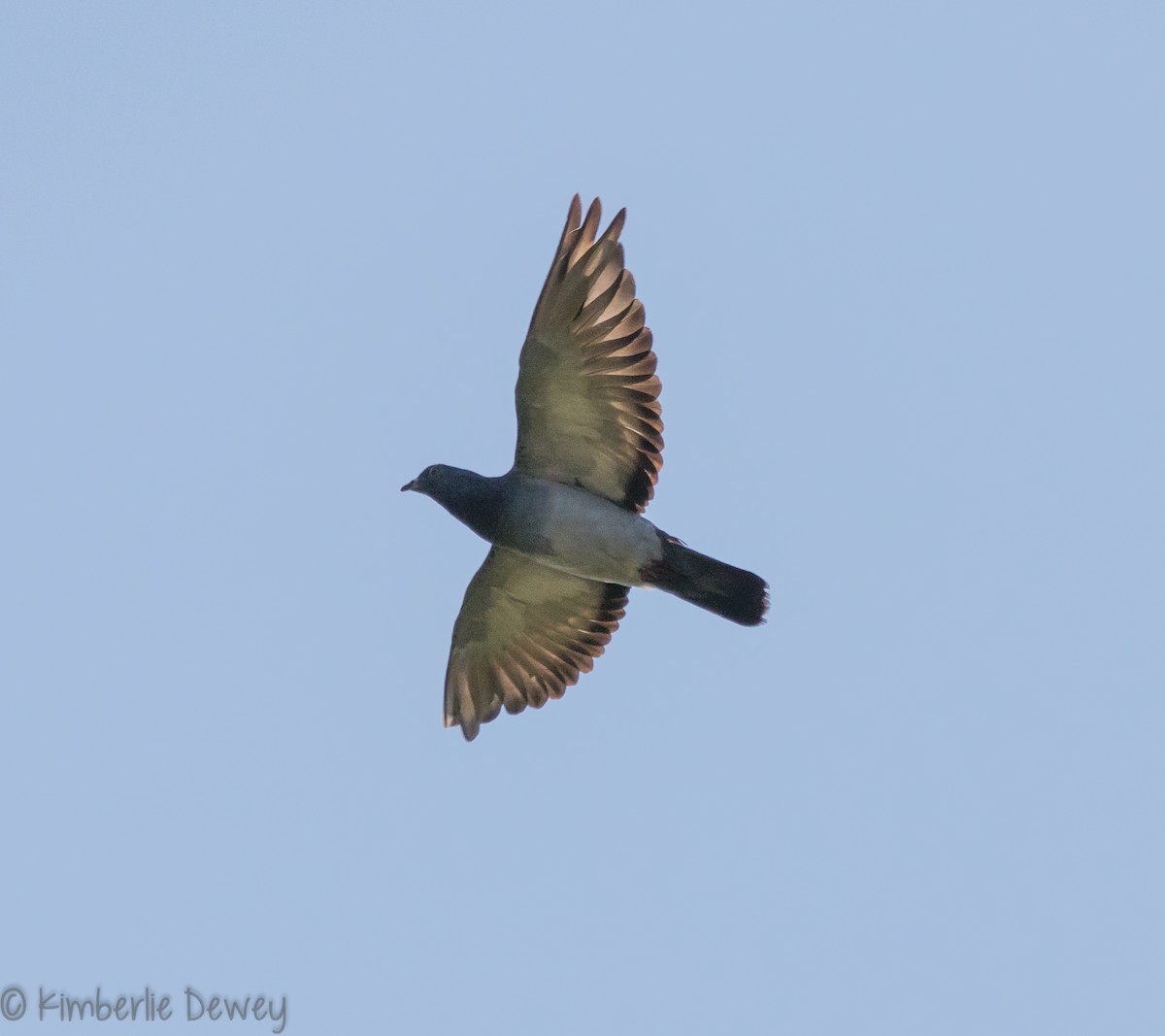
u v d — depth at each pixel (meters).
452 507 14.12
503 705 15.69
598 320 13.01
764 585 13.94
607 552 13.92
